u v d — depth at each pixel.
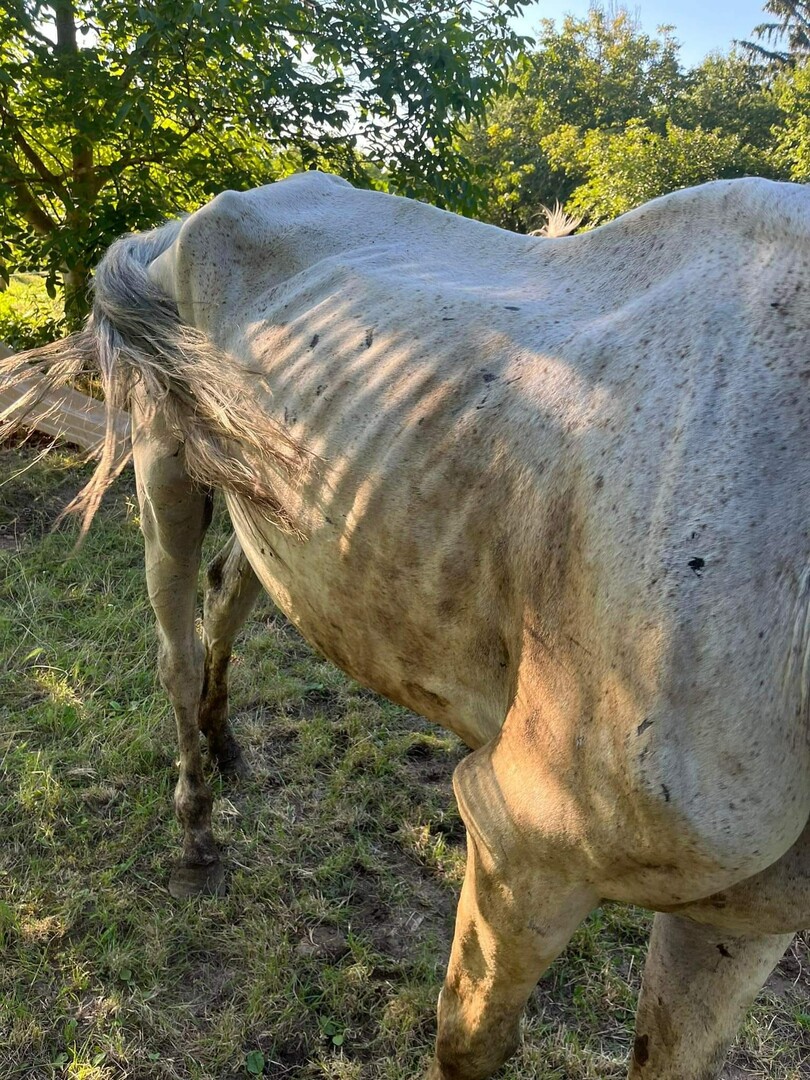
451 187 5.19
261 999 1.94
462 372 1.34
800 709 0.93
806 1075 1.82
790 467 0.96
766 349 1.03
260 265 1.85
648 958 1.37
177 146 4.95
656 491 1.03
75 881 2.20
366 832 2.47
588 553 1.07
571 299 1.36
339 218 1.88
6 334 5.83
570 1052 1.84
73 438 4.66
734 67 28.89
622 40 27.94
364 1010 1.94
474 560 1.28
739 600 0.95
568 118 25.97
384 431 1.41
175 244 1.92
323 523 1.50
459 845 2.43
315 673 3.22
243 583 2.42
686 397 1.05
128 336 1.76
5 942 2.03
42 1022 1.87
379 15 4.79
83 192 5.11
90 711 2.81
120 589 3.62
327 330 1.59
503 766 1.21
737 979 1.26
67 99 4.52
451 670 1.39
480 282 1.53
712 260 1.17
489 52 5.18
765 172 16.41
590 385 1.17
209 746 2.64
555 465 1.16
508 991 1.30
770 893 1.08
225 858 2.33
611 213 13.47
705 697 0.95
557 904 1.20
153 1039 1.86
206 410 1.55
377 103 5.05
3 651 3.11
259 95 4.84
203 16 4.15
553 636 1.12
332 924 2.16
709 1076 1.32
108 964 2.00
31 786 2.47
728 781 0.96
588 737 1.06
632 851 1.05
